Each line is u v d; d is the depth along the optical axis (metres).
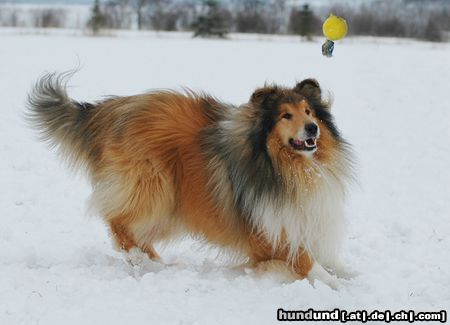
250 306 6.47
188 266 8.04
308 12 66.00
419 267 8.16
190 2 77.44
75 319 6.00
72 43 45.72
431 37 65.88
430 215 10.94
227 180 7.60
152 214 7.84
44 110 8.62
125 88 25.42
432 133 18.80
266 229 7.36
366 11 69.06
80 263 8.00
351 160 7.86
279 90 7.60
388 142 17.41
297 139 7.18
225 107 8.10
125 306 6.36
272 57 39.78
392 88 27.45
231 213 7.62
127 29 75.88
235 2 73.88
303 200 7.31
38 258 8.14
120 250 8.05
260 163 7.36
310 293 6.77
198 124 7.97
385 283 7.35
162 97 8.16
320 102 7.76
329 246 7.63
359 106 23.30
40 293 6.66
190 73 30.77
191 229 8.02
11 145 15.62
